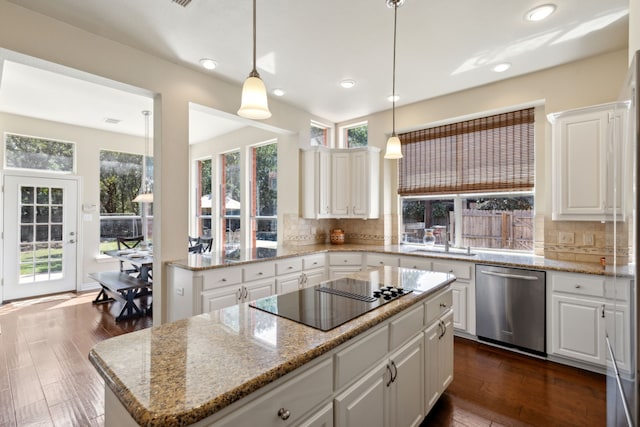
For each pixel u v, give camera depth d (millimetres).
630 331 1132
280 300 1749
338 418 1239
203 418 802
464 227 3924
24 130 4676
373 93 3709
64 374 2584
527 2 2121
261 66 3045
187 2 2133
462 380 2484
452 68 3078
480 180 3701
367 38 2564
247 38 2568
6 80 3391
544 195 3287
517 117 3443
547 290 2748
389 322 1578
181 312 2820
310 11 2225
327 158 4391
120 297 3975
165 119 2906
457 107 3684
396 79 3330
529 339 2826
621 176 1330
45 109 4355
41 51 2229
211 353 1106
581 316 2574
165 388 885
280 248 4082
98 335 3396
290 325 1376
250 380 925
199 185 6461
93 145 5336
